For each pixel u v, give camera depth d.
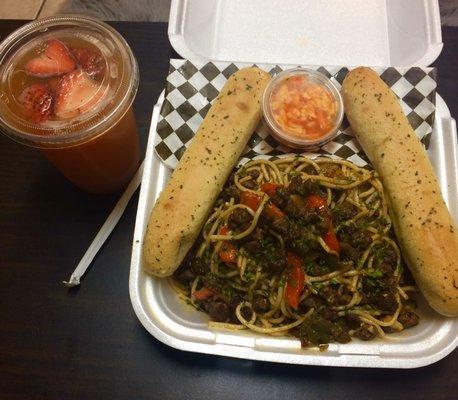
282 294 0.31
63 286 0.33
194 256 0.33
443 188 0.33
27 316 0.32
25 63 0.29
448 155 0.34
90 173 0.33
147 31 0.40
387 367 0.27
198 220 0.31
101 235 0.34
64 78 0.28
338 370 0.30
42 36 0.30
